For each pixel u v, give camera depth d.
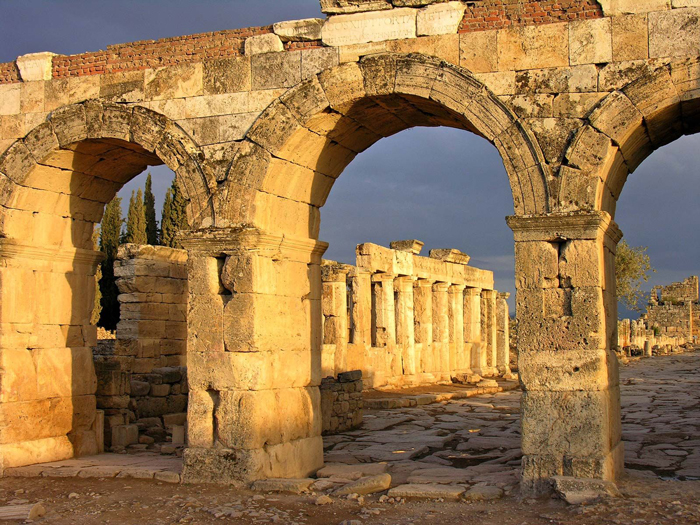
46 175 14.67
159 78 13.78
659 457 14.54
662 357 56.81
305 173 13.73
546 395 11.26
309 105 12.78
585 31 11.66
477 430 19.27
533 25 11.92
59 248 15.16
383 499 11.25
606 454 11.00
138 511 10.94
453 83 12.11
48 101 14.54
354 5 12.80
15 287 14.36
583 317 11.21
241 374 12.40
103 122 13.98
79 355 15.45
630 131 11.38
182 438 16.03
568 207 11.39
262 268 12.70
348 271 29.05
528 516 10.11
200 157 13.28
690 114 11.84
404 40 12.55
